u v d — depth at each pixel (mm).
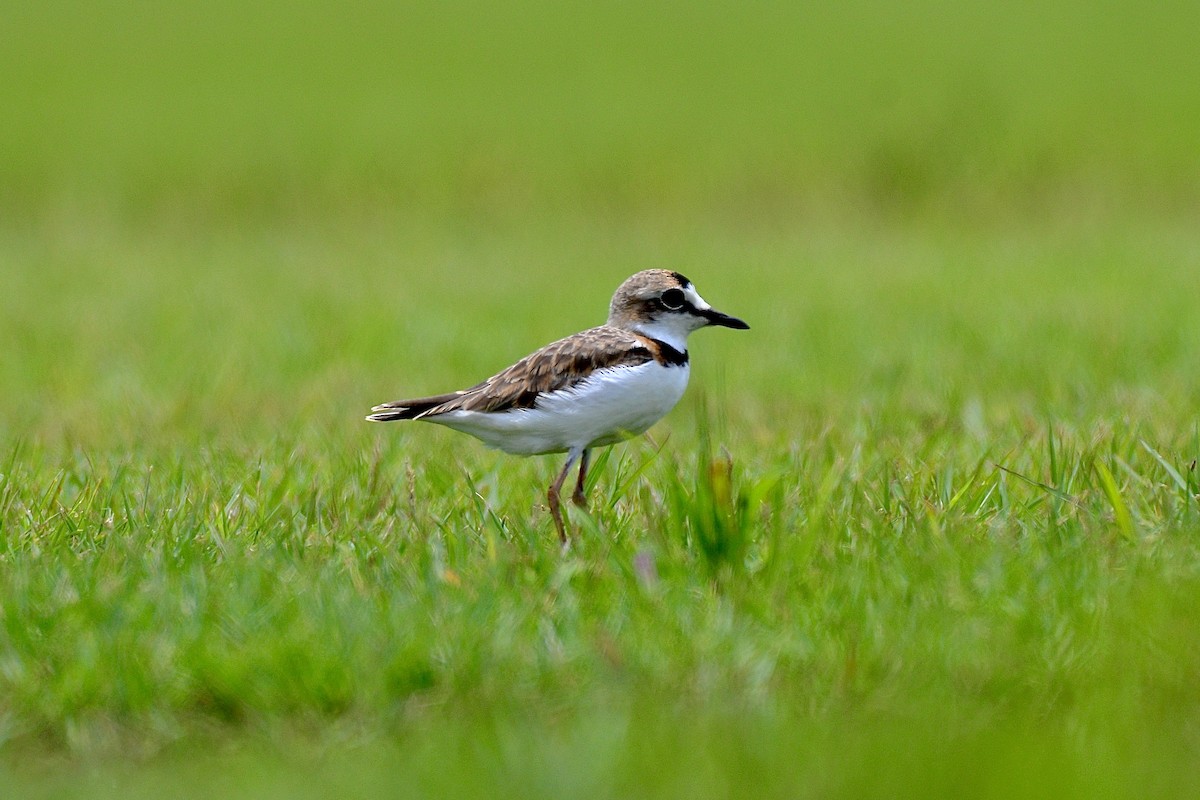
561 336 20172
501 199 39719
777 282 25688
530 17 63875
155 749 7203
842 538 9305
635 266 28703
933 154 39125
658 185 40094
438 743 6883
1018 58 51906
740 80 51469
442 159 43094
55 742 7301
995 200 37344
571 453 10172
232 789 6684
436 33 61375
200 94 51719
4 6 66125
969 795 6090
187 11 65625
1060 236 32125
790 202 38438
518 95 51062
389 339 20141
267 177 41531
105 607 8203
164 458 12430
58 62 56812
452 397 10492
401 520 10055
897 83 48719
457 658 7590
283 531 9805
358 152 43969
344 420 14914
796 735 6684
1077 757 6438
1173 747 6664
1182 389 14516
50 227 36625
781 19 61312
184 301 24422
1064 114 44000
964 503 9930
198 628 7957
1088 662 7457
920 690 7270
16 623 8031
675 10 64000
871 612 7988
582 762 6410
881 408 14141
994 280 24797
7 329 21453
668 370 10195
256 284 26703
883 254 29812
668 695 7340
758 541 9305
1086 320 19641
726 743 6566
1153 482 10242
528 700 7387
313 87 52688
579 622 8016
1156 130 42156
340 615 8000
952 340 18812
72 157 43531
